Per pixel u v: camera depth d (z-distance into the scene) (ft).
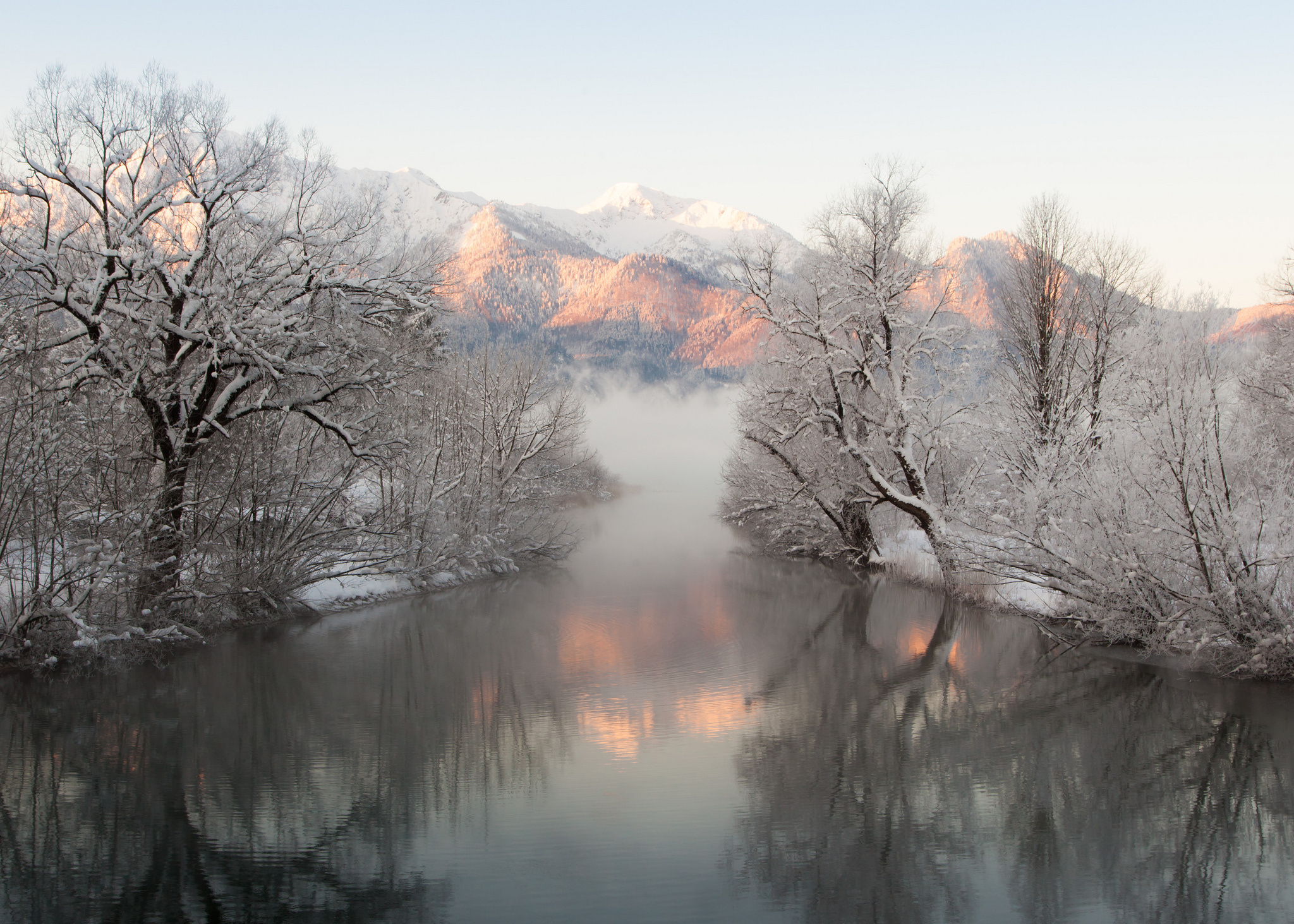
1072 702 52.19
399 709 52.06
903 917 28.96
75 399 56.70
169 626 62.13
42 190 54.80
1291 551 49.93
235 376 64.49
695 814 37.32
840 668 61.87
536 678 58.85
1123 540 56.18
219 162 60.54
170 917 28.81
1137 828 35.88
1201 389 52.80
